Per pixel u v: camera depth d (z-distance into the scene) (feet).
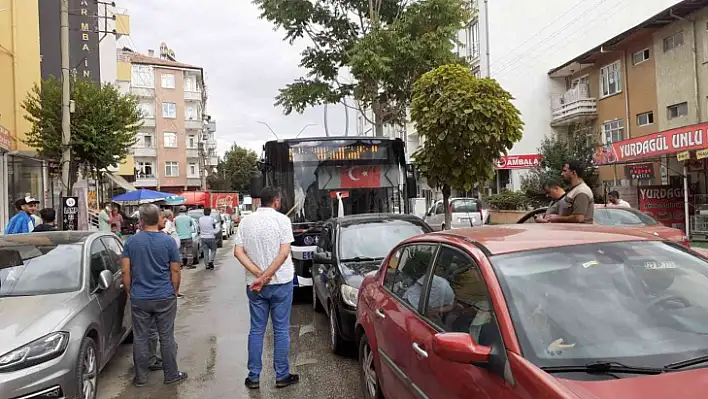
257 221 17.42
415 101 28.09
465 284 10.18
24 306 15.67
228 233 106.01
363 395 15.55
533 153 97.91
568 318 8.71
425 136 28.30
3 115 51.44
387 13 57.57
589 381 7.45
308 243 31.99
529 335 8.30
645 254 10.25
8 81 52.16
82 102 54.24
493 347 8.46
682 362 7.90
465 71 27.37
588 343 8.31
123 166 108.06
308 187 32.73
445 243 11.83
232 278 45.52
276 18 55.21
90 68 77.10
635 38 77.20
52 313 15.38
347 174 33.22
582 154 73.67
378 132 57.06
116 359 21.63
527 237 10.84
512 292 9.04
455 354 8.36
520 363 7.80
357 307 16.40
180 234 53.78
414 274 12.97
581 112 88.58
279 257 17.17
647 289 9.52
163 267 18.19
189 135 190.39
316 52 58.34
